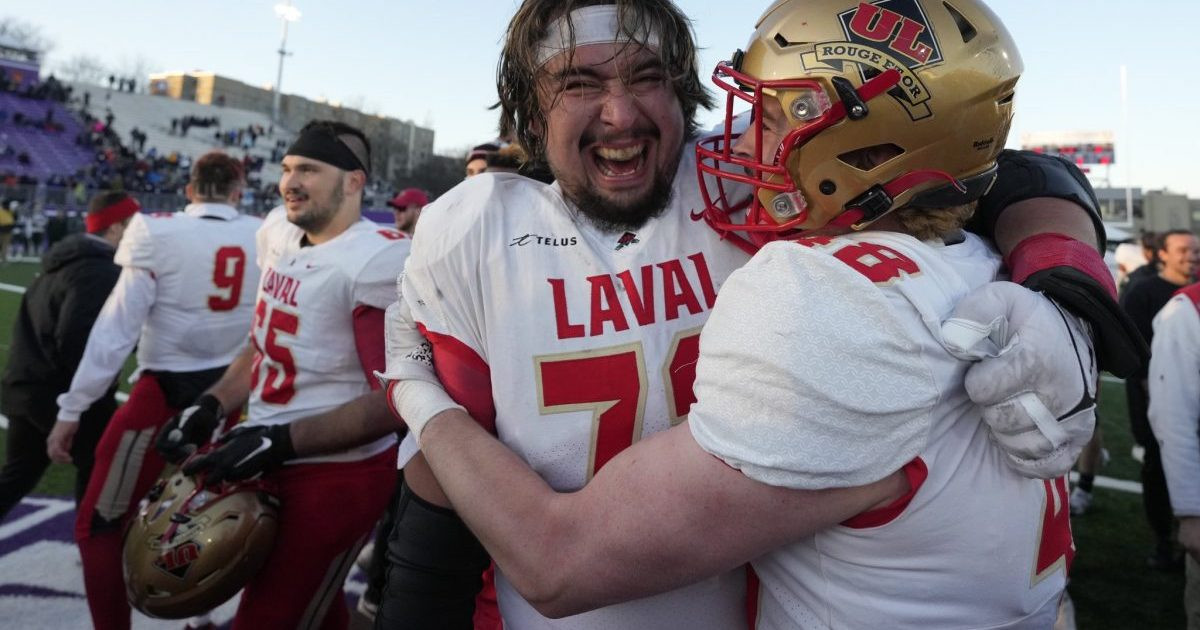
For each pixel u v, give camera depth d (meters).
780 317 0.67
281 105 51.41
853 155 0.82
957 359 0.71
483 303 0.99
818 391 0.65
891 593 0.74
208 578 1.60
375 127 46.62
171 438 1.94
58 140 27.11
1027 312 0.70
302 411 1.93
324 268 1.90
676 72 1.00
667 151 0.99
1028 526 0.77
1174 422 1.91
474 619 1.16
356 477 1.87
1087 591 2.95
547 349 0.96
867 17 0.79
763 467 0.66
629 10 0.94
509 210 1.03
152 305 2.52
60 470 4.02
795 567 0.81
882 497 0.70
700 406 0.72
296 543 1.80
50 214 18.33
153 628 2.48
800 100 0.80
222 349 2.62
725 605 0.98
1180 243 3.34
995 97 0.80
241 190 2.87
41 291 2.73
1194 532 1.88
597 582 0.74
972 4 0.83
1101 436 3.86
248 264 2.67
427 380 1.03
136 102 34.88
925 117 0.78
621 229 1.00
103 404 2.66
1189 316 1.92
